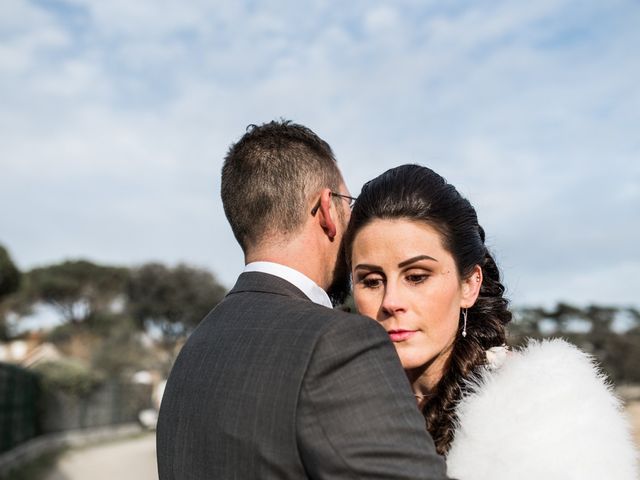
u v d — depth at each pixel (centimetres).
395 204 194
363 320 165
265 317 172
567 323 2392
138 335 5084
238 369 165
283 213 185
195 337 187
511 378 184
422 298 194
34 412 1892
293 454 153
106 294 6084
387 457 150
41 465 1608
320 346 159
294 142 190
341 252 201
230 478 158
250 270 187
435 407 202
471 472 174
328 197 188
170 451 174
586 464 166
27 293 5994
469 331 213
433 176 203
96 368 4100
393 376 161
